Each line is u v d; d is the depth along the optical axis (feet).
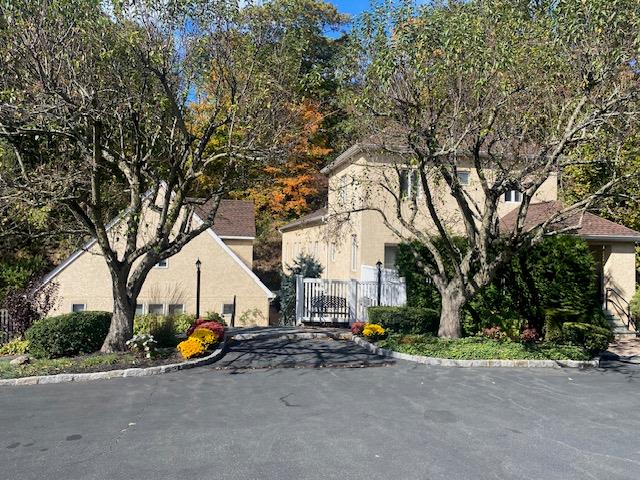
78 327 40.55
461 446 21.38
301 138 58.03
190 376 35.04
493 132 41.34
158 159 47.21
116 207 59.52
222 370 36.99
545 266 48.83
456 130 41.78
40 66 35.27
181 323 56.18
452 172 41.81
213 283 66.49
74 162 44.73
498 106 37.45
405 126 38.88
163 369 36.17
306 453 20.38
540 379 34.50
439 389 31.30
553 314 46.29
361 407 27.09
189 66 41.19
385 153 46.80
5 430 23.41
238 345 47.83
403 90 38.11
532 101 38.86
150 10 37.86
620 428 24.08
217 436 22.41
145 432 23.02
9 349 45.01
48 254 68.64
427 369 37.32
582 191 60.80
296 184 109.60
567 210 40.55
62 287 60.54
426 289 53.52
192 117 47.16
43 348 39.63
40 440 22.03
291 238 112.27
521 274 49.29
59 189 38.93
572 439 22.45
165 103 40.06
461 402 28.37
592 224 59.31
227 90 44.09
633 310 54.60
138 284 42.47
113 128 44.01
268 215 122.11
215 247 66.69
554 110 39.78
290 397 29.17
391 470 18.76
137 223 42.11
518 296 49.29
